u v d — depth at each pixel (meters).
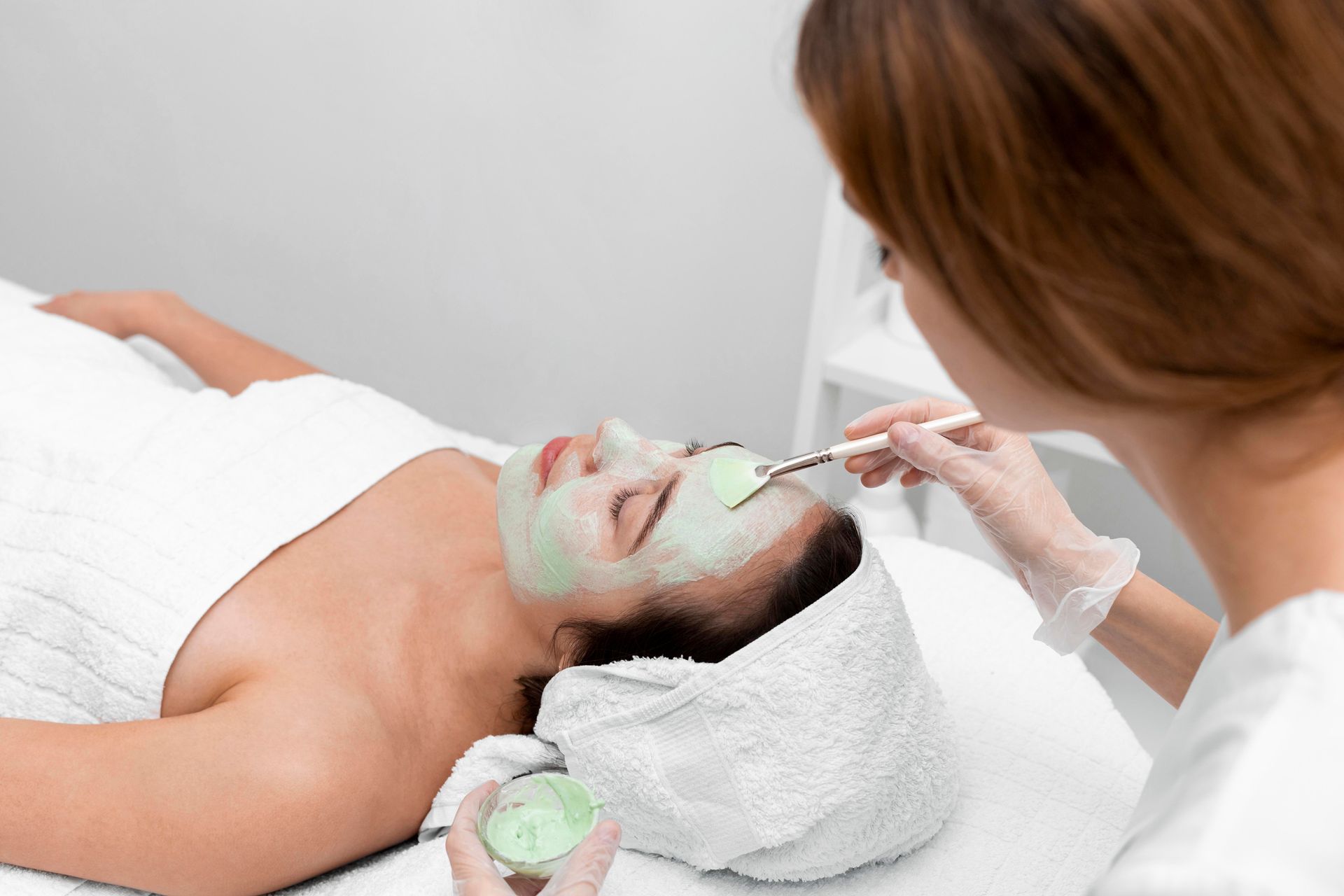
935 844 1.06
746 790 0.95
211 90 2.22
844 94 0.44
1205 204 0.39
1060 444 1.59
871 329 1.84
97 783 0.96
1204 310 0.41
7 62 2.35
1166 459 0.50
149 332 1.66
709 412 2.17
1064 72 0.39
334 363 2.43
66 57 2.30
